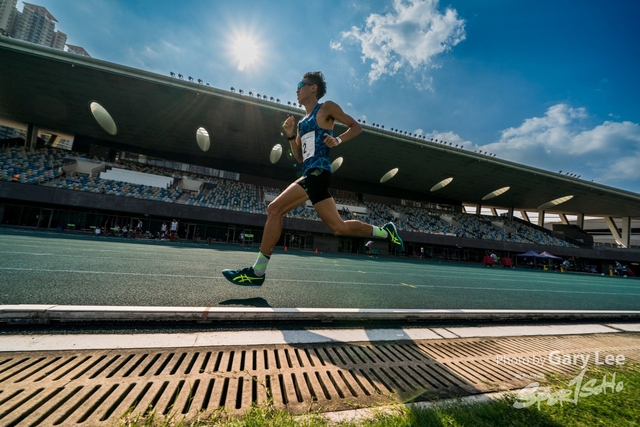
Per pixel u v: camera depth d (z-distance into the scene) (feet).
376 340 6.61
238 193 85.10
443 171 92.53
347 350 5.87
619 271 94.68
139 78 57.88
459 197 114.52
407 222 98.73
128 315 6.19
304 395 3.94
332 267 29.96
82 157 75.61
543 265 92.68
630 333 9.46
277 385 4.17
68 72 56.13
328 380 4.50
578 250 100.27
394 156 84.84
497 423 3.46
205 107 65.92
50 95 62.13
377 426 3.29
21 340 5.02
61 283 9.55
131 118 69.21
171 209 68.59
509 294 18.02
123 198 64.75
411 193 111.24
